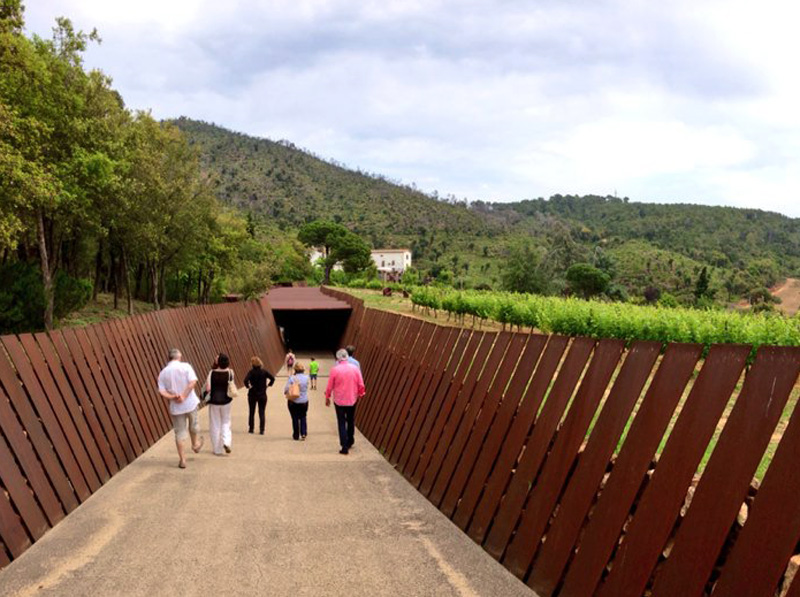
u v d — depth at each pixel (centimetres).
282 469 987
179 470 966
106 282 4353
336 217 17288
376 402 1400
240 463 1026
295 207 17975
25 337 750
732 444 346
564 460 518
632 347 465
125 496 808
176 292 4769
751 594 310
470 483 702
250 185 18925
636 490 419
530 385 617
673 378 410
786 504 302
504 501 605
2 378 663
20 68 1845
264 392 1382
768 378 333
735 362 360
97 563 574
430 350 1043
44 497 683
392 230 16512
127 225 2770
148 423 1199
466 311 3438
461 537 658
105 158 2166
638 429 433
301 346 4562
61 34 2166
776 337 1516
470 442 731
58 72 2073
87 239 3139
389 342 1434
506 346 718
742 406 345
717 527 341
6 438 638
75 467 787
